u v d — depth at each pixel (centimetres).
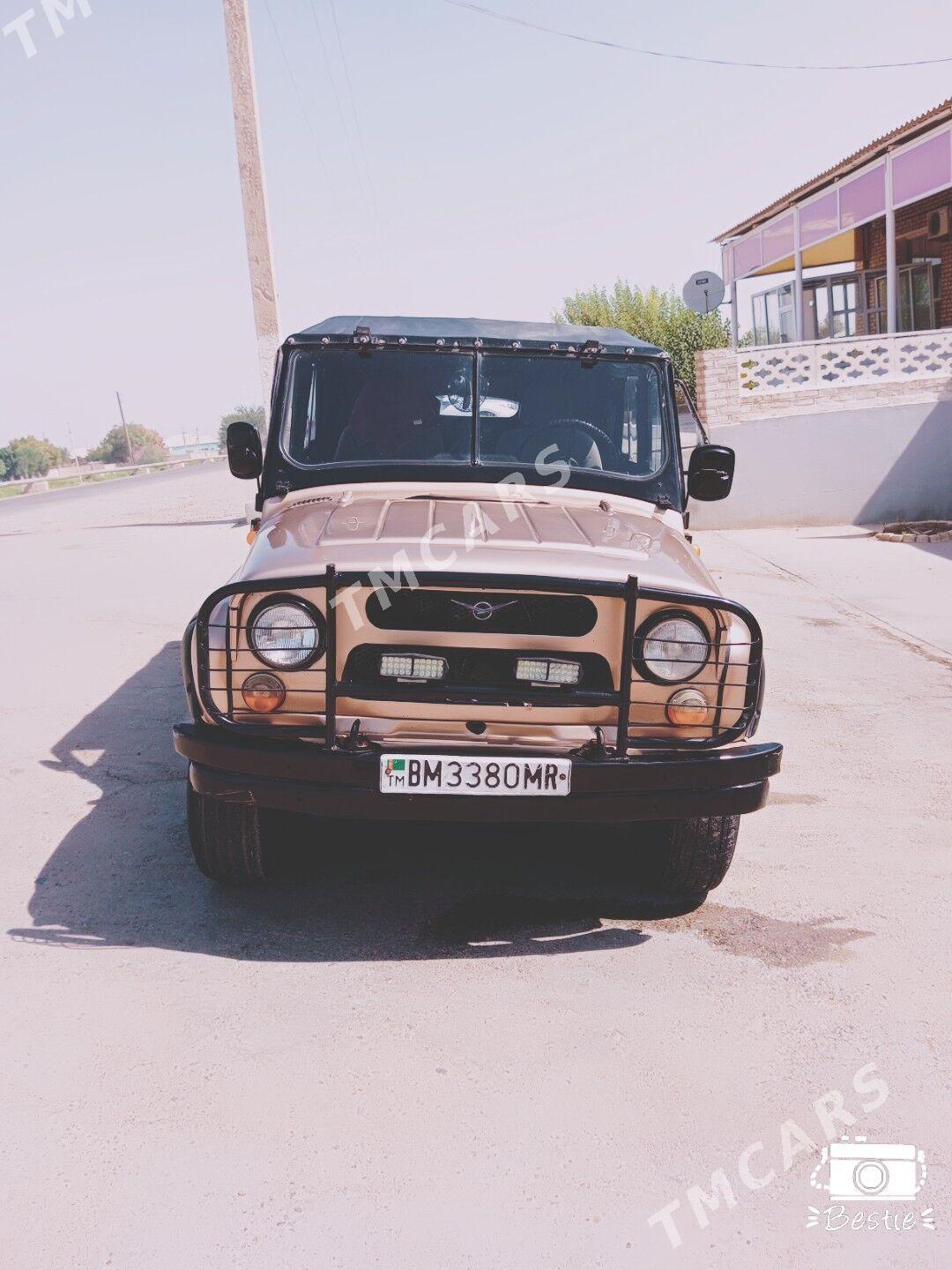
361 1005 326
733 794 340
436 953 360
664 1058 304
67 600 996
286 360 460
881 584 1115
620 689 334
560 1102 283
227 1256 227
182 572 1168
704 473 473
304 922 379
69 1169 251
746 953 367
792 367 1553
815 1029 321
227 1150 260
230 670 328
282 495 439
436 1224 238
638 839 417
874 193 1834
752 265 2397
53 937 361
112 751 558
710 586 353
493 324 493
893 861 449
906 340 1559
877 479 1569
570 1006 330
